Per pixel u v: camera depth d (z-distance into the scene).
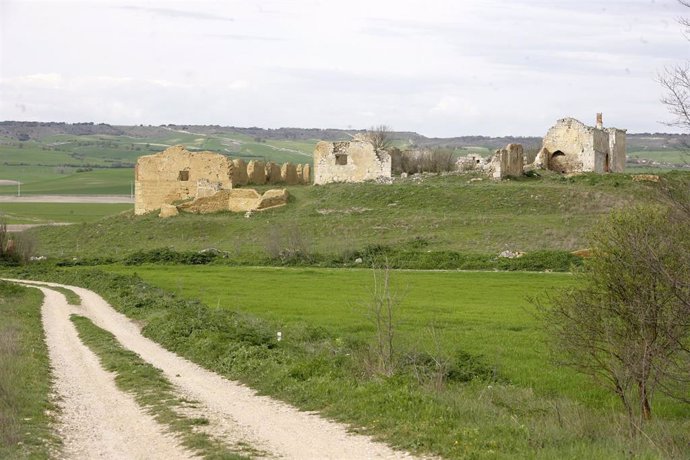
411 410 18.22
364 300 45.25
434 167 109.56
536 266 61.62
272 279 58.75
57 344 31.48
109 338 32.56
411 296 47.19
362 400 19.33
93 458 15.70
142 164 101.38
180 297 47.00
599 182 89.38
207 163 100.00
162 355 28.77
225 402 20.59
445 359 25.56
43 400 20.25
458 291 49.41
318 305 43.56
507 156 96.12
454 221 80.62
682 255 16.91
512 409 18.86
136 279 56.81
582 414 18.28
